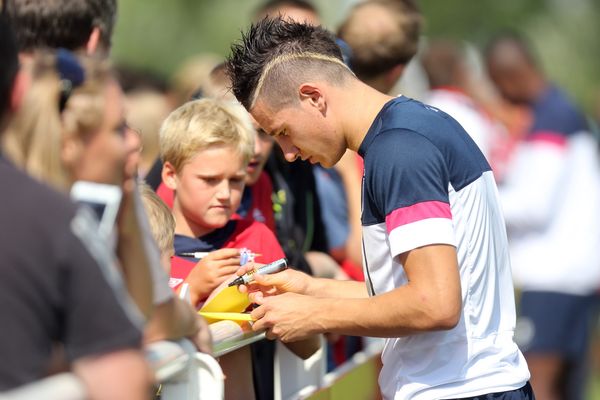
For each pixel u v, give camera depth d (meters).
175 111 11.83
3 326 6.08
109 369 6.22
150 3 57.38
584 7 64.19
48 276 6.17
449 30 62.84
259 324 10.00
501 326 10.10
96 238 6.39
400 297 9.34
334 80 9.99
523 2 63.12
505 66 25.05
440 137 9.60
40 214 6.21
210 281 10.72
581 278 22.47
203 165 11.37
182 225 11.77
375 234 9.84
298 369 11.36
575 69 61.91
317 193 13.72
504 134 24.20
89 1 9.45
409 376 9.85
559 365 22.94
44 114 6.82
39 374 6.18
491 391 9.73
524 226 22.44
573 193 22.50
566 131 22.34
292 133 10.11
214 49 57.91
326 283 10.84
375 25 15.27
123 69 22.41
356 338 15.00
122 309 6.32
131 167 7.63
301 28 10.26
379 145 9.57
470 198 9.70
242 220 12.07
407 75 26.22
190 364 8.31
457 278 9.28
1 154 6.46
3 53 6.66
